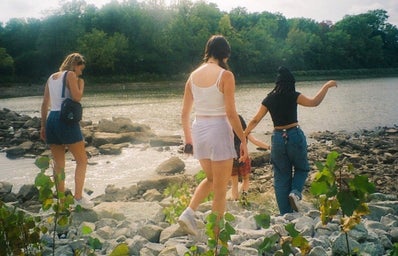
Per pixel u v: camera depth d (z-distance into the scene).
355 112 28.28
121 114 27.84
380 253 3.95
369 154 14.64
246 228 4.80
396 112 28.09
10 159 14.25
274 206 7.09
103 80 75.06
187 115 4.47
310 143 17.44
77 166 5.55
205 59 4.31
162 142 16.75
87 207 5.50
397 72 117.12
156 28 89.31
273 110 5.74
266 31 106.94
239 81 81.25
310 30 122.69
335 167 2.50
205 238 4.42
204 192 4.35
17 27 97.88
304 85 63.41
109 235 4.65
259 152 13.38
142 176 11.73
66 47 82.88
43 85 70.00
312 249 3.87
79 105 5.43
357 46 122.69
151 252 4.12
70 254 4.09
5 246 3.39
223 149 4.07
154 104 35.19
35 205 8.16
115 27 91.69
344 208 2.45
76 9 90.75
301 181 5.77
